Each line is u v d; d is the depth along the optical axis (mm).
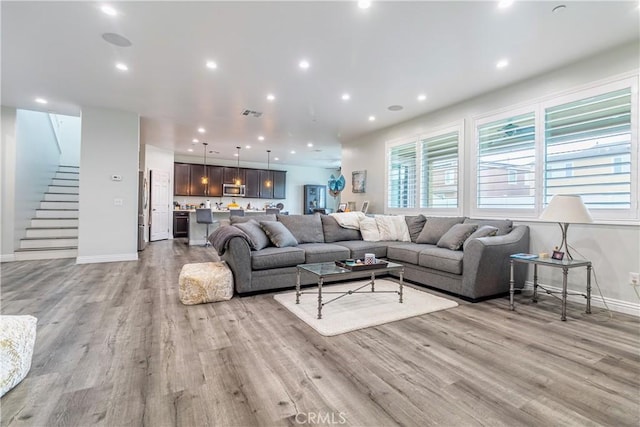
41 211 6059
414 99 4367
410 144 5336
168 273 4336
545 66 3342
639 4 2336
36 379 1698
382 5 2389
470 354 2035
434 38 2844
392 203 5734
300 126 5875
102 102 4676
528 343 2205
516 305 3062
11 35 2850
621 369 1854
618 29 2662
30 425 1342
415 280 3795
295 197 11703
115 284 3738
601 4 2344
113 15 2545
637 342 2227
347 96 4293
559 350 2098
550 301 3195
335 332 2348
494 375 1780
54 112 5270
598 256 3039
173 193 9312
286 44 2977
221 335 2307
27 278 3973
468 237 3576
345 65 3393
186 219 9297
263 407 1483
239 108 4867
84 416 1403
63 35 2850
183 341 2197
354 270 2861
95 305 2967
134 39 2912
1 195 5027
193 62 3357
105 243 5078
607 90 2996
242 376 1751
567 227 3035
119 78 3783
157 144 7828
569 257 2979
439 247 3840
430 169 4953
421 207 5086
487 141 4109
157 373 1773
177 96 4375
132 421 1376
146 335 2293
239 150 8539
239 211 7945
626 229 2865
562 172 3326
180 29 2742
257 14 2518
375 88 4008
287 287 3545
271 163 11016
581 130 3186
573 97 3250
